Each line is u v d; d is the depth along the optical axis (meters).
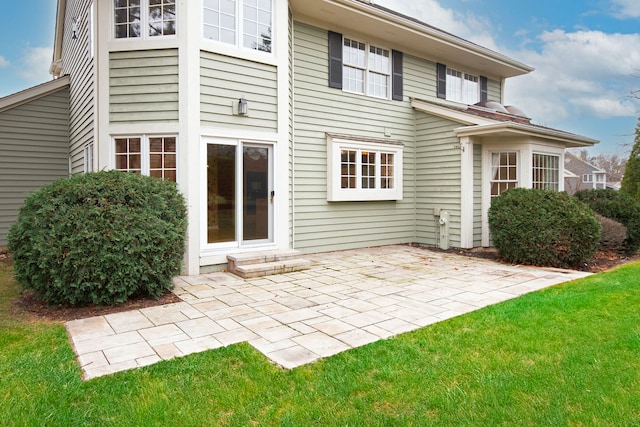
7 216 9.19
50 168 9.70
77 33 8.87
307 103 8.38
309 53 8.41
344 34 8.98
